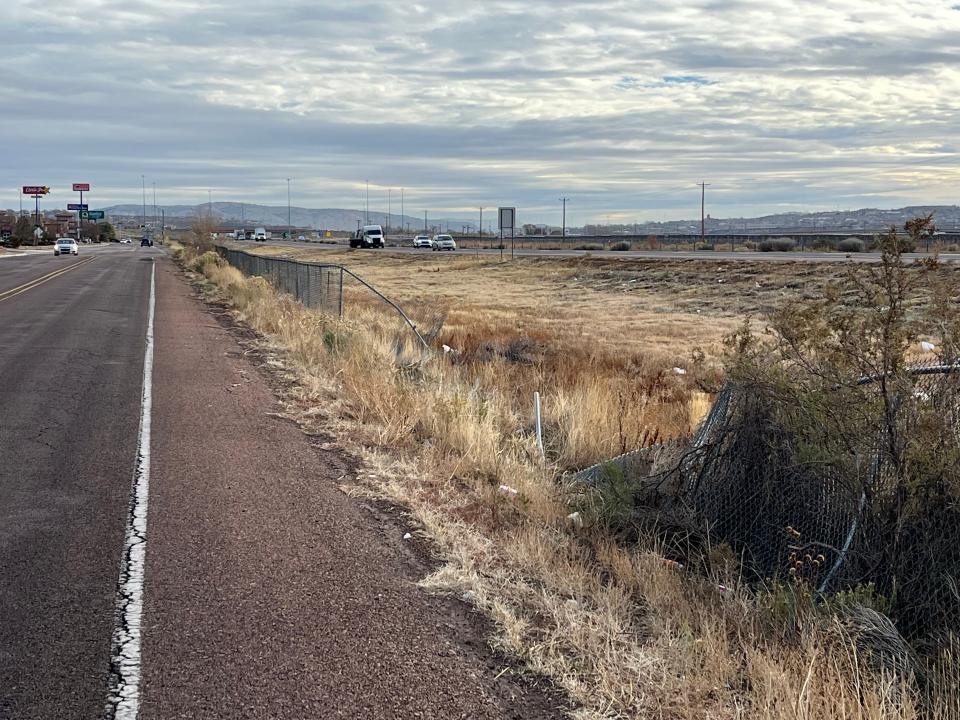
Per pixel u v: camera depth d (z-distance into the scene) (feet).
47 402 37.65
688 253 207.92
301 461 28.40
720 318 97.76
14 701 13.43
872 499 19.20
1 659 14.78
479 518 22.95
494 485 26.71
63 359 50.52
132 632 15.84
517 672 14.71
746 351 24.66
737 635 16.29
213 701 13.55
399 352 52.95
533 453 31.17
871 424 19.11
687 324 88.58
